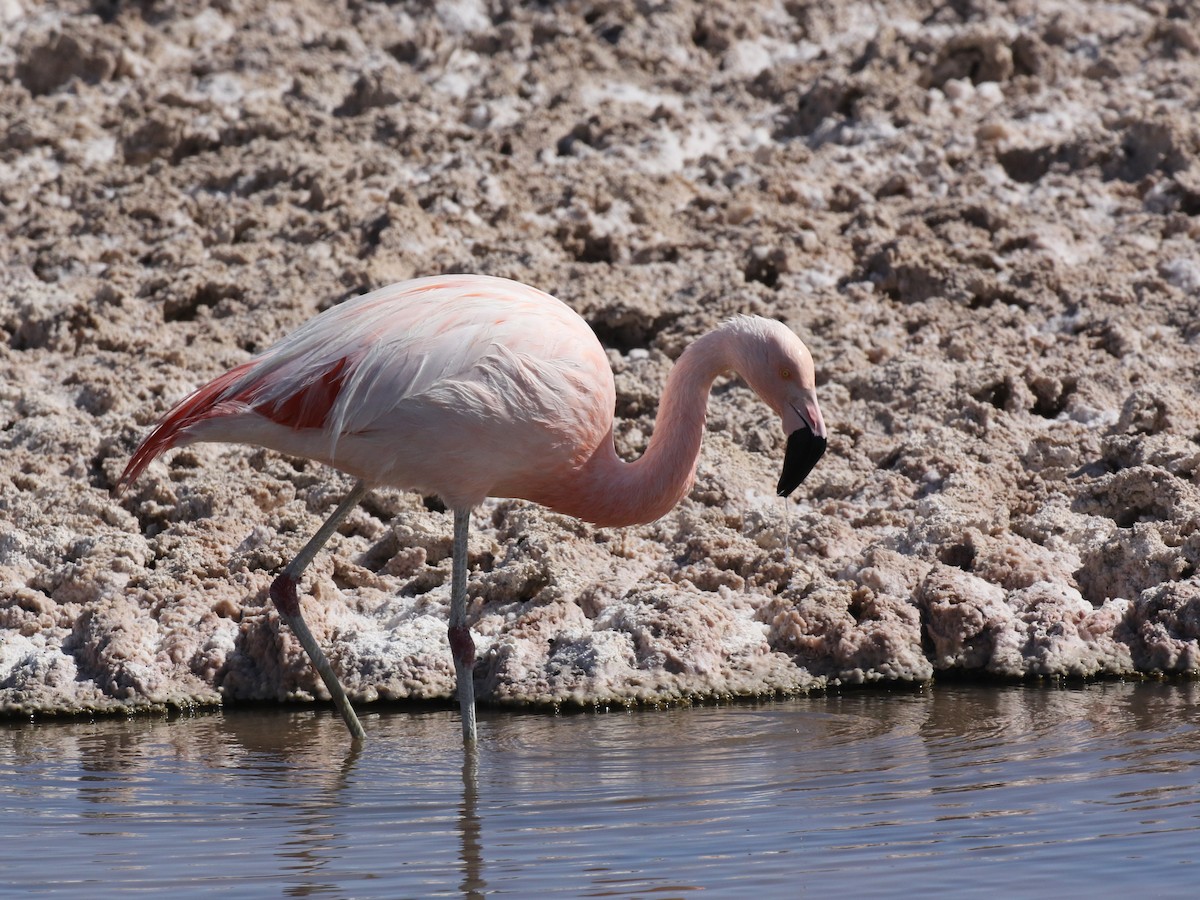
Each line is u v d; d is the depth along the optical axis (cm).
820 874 638
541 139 1769
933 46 1928
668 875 643
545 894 627
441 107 1892
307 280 1483
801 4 2148
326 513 1151
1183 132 1636
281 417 854
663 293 1452
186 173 1747
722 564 1058
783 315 1392
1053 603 987
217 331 1405
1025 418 1238
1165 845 654
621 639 954
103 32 2094
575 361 877
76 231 1631
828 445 1215
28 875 658
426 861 668
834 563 1052
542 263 1493
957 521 1071
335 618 1013
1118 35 1988
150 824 722
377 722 908
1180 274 1434
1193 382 1265
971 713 878
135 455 869
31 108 1944
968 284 1432
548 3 2184
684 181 1672
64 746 860
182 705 936
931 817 699
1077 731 828
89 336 1406
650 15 2106
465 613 871
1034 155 1684
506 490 902
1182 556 1008
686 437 917
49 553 1080
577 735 862
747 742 838
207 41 2159
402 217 1548
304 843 694
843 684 950
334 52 2078
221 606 1008
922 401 1258
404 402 846
